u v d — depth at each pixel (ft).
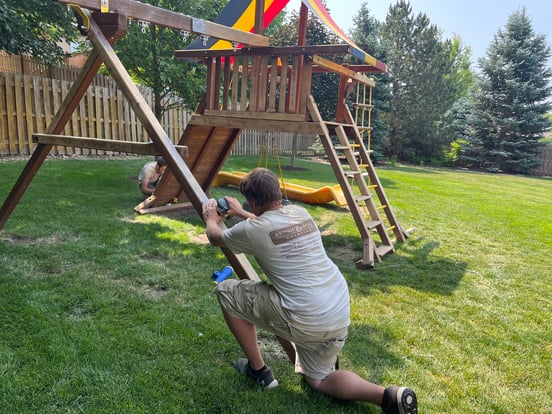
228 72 17.93
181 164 9.20
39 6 35.09
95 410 6.77
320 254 7.16
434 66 78.18
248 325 7.65
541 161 69.97
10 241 13.96
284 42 65.92
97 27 10.52
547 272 16.42
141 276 12.28
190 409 7.06
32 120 32.04
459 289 14.10
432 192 35.86
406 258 17.34
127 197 22.03
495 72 72.08
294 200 27.48
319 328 6.79
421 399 8.00
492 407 7.98
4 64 43.70
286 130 16.69
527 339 10.82
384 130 69.72
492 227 23.73
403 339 10.38
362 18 68.95
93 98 35.53
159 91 31.14
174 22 11.76
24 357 7.91
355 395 6.98
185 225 18.42
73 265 12.53
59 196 20.57
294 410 7.25
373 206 18.21
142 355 8.41
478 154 73.97
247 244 6.97
